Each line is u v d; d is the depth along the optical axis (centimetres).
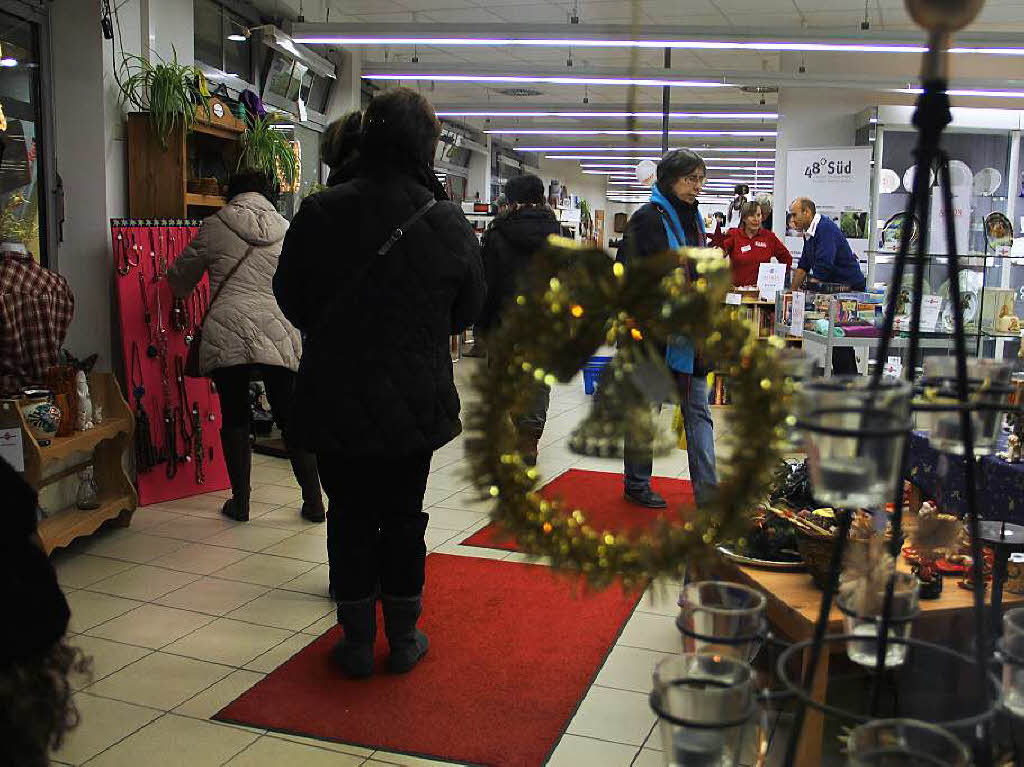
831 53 1060
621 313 136
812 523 255
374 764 243
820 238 733
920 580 238
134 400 475
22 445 370
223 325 433
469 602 354
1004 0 907
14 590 130
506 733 259
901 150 974
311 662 302
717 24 1053
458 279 286
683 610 154
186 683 287
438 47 1159
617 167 2639
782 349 144
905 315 467
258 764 242
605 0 957
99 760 243
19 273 390
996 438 155
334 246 275
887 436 122
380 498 290
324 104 1003
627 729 262
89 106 473
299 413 279
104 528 442
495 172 2131
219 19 759
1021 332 446
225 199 536
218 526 448
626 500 495
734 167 2541
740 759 135
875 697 148
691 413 437
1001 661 145
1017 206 959
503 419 141
